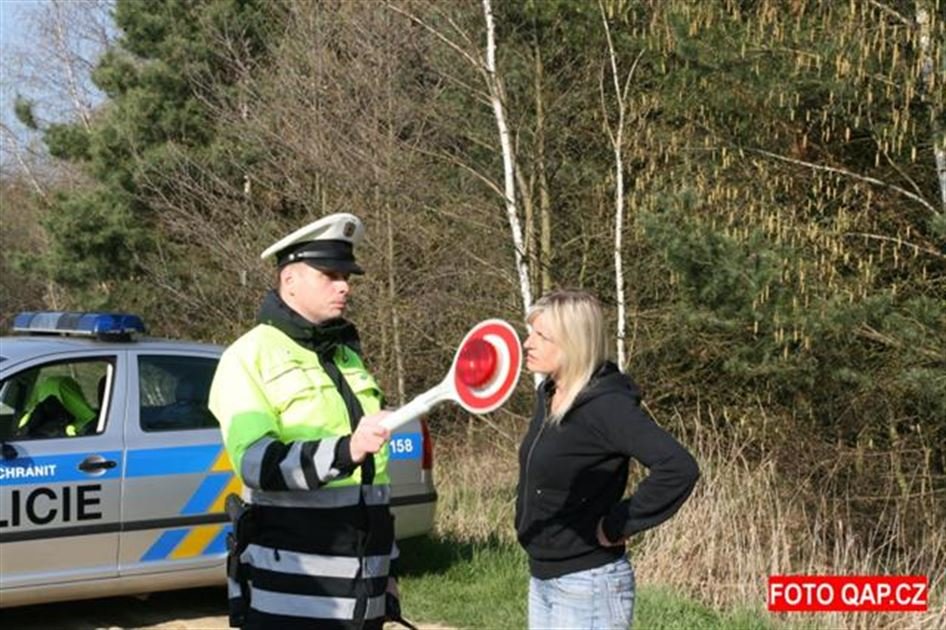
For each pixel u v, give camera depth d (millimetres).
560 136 13633
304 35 14719
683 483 3773
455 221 14148
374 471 3709
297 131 14414
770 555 8938
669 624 7727
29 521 6977
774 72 9641
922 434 10609
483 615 7816
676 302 11812
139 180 17734
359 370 3822
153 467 7359
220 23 17797
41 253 22797
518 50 13469
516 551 9336
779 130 10453
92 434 7285
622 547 4074
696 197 9891
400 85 14281
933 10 8828
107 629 7500
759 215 10086
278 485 3393
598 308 3992
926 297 9711
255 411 3531
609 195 13477
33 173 29422
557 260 13805
